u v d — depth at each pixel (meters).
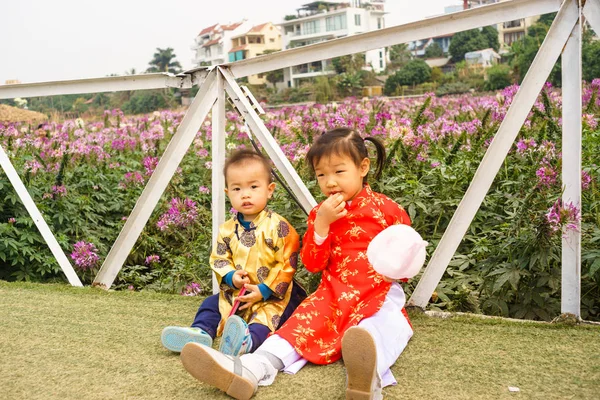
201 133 7.57
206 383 2.11
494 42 58.44
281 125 6.49
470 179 3.81
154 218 4.66
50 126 8.23
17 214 4.52
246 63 3.17
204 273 3.81
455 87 30.36
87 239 4.62
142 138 7.10
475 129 4.95
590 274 2.82
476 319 2.71
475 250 3.46
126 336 2.72
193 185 5.50
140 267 4.11
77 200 4.88
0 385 2.24
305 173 3.97
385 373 2.18
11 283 3.62
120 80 3.56
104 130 8.09
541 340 2.47
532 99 2.58
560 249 2.95
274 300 2.63
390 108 8.18
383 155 2.79
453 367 2.26
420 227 3.65
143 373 2.32
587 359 2.27
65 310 3.12
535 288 2.95
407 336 2.40
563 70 2.53
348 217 2.57
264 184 2.71
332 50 2.95
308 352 2.32
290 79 57.06
